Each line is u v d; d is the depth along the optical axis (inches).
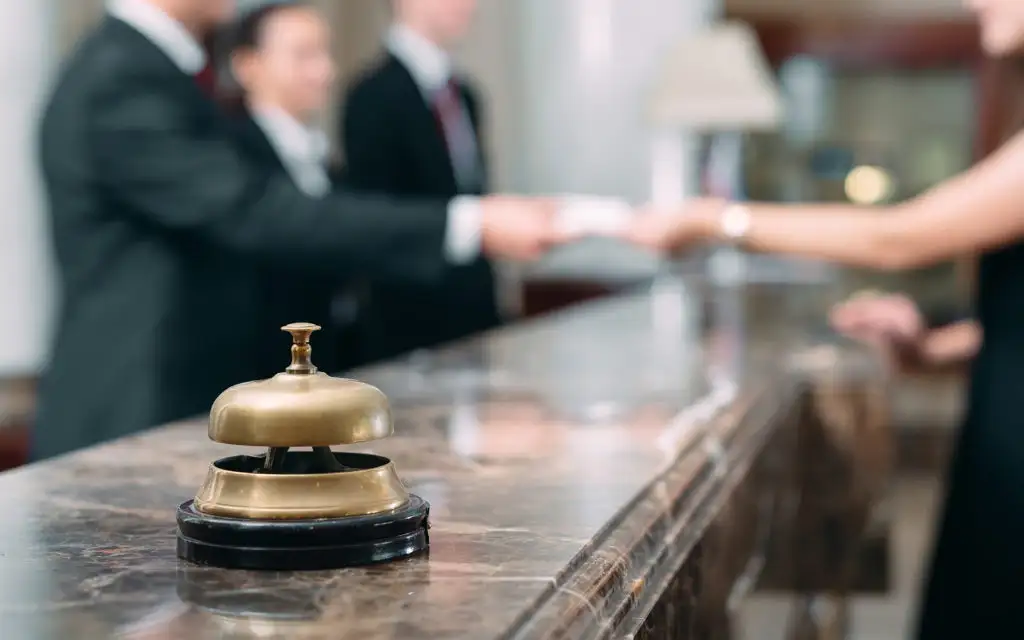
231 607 34.6
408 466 56.3
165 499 49.7
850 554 109.5
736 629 64.8
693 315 148.8
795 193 346.3
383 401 40.5
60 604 34.9
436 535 43.3
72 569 38.6
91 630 32.6
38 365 196.1
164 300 127.0
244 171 129.9
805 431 100.7
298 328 40.8
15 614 34.0
